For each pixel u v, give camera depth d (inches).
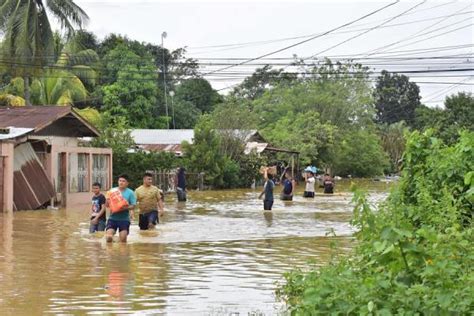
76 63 2119.8
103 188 1588.3
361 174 3715.6
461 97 2428.6
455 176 443.2
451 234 299.3
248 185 2454.5
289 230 970.7
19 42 1927.9
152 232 914.1
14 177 1255.5
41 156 1363.2
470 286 257.3
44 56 1995.6
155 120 2967.5
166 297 495.5
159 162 2012.8
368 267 299.9
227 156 2439.7
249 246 788.6
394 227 276.7
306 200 1739.7
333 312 271.9
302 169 3147.1
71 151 1421.0
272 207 1453.0
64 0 1972.2
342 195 1994.3
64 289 521.0
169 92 3427.7
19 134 1250.0
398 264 277.0
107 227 810.2
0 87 2583.7
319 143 3213.6
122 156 1911.9
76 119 1526.8
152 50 3535.9
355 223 300.0
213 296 500.7
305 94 3619.6
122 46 2938.0
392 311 259.8
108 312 445.1
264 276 587.2
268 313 441.4
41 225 1003.3
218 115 2516.0
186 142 2261.3
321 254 724.0
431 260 273.3
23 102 2084.2
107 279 565.6
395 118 5733.3
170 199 1734.7
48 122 1389.0
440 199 417.1
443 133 2190.0
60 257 685.9
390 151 4291.3
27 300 479.5
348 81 3693.4
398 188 453.1
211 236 885.2
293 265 648.4
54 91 2226.9
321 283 291.6
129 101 2888.8
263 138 2920.8
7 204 1208.2
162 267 630.5
